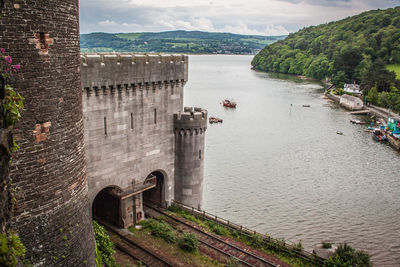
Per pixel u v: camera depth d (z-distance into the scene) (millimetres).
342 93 170875
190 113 40594
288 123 113125
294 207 55219
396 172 71750
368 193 61281
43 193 17172
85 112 31781
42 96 16469
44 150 16953
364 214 53906
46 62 16391
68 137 18172
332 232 48781
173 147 41969
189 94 169125
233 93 174250
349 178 67812
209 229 38281
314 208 55125
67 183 18375
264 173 68438
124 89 34656
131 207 37656
